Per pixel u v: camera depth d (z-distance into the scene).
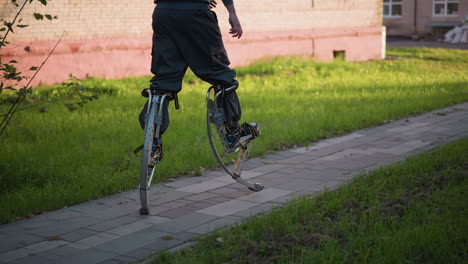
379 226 3.73
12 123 7.34
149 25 13.72
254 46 16.00
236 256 3.39
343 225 3.79
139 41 13.38
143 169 4.21
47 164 5.64
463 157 5.66
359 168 5.75
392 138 7.29
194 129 7.46
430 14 28.19
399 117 8.74
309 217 4.00
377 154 6.39
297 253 3.42
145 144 4.18
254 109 9.20
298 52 17.12
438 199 4.30
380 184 4.81
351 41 18.34
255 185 4.96
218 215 4.31
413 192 4.60
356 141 7.16
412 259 3.28
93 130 7.36
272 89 11.76
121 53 13.09
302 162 6.09
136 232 3.95
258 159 6.24
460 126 7.98
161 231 3.96
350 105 9.67
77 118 8.15
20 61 11.40
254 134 4.62
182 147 6.45
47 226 4.11
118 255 3.52
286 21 16.86
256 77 13.70
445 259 3.26
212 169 5.82
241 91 11.37
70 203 4.68
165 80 4.21
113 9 13.02
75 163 5.75
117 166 5.73
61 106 9.06
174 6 4.13
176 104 4.35
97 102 9.62
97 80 12.02
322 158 6.26
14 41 11.42
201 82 12.60
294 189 5.01
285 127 7.64
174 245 3.67
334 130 7.72
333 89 11.76
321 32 17.59
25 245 3.71
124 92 10.95
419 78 13.39
